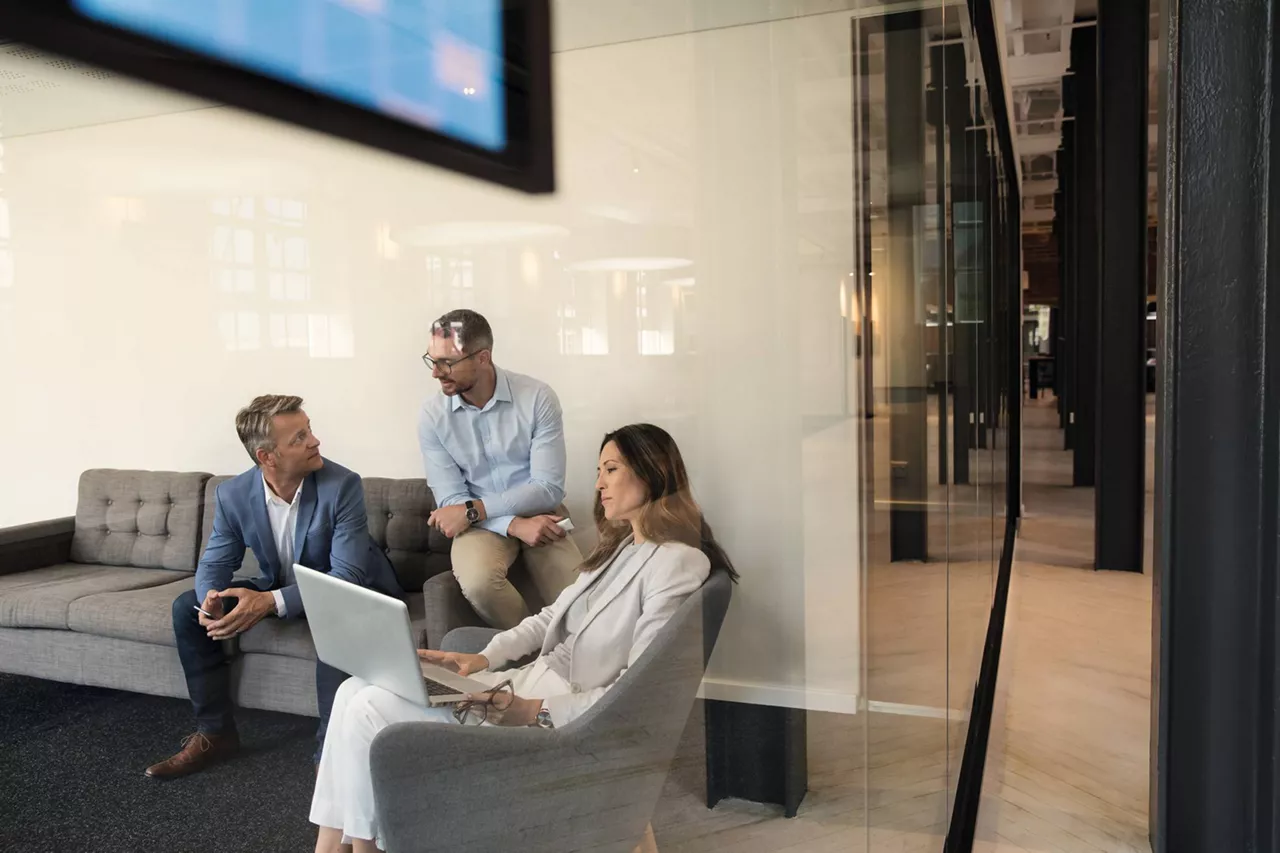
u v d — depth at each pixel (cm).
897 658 149
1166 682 178
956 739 207
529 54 37
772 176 89
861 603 132
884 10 146
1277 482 167
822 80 114
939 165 195
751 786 83
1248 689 173
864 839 120
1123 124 440
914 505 168
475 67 33
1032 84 738
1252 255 168
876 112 143
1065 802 217
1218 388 171
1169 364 175
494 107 35
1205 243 170
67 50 20
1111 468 459
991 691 295
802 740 99
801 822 97
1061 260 981
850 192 131
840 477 126
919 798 157
